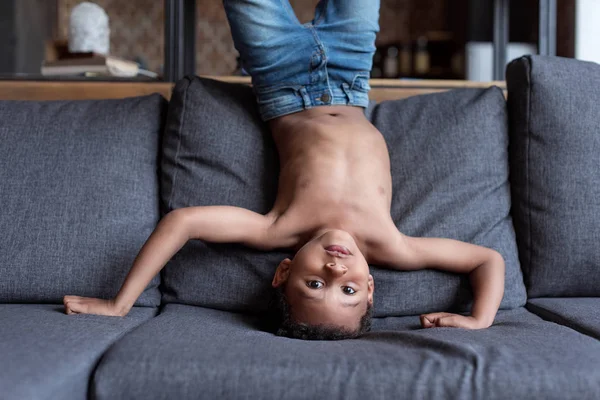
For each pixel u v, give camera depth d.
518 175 1.57
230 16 1.53
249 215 1.37
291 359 0.95
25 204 1.44
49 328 1.09
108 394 0.91
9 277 1.38
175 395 0.91
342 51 1.54
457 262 1.39
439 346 1.00
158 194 1.56
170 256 1.30
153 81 1.89
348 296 1.19
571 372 0.95
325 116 1.51
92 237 1.42
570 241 1.49
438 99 1.63
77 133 1.53
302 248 1.26
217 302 1.41
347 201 1.37
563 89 1.55
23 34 3.96
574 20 3.46
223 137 1.52
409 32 5.36
